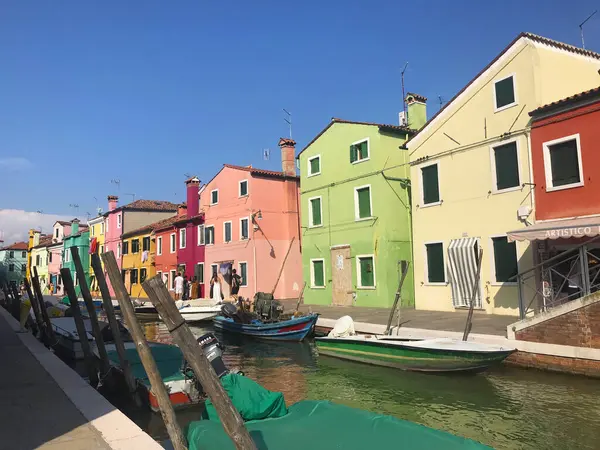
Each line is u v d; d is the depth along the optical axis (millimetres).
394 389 10148
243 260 29406
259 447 4555
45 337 16516
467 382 10234
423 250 18703
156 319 26672
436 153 18391
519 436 7234
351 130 22844
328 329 17016
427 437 4625
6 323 19547
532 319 10703
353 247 22406
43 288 62594
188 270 35094
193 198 35438
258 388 5902
